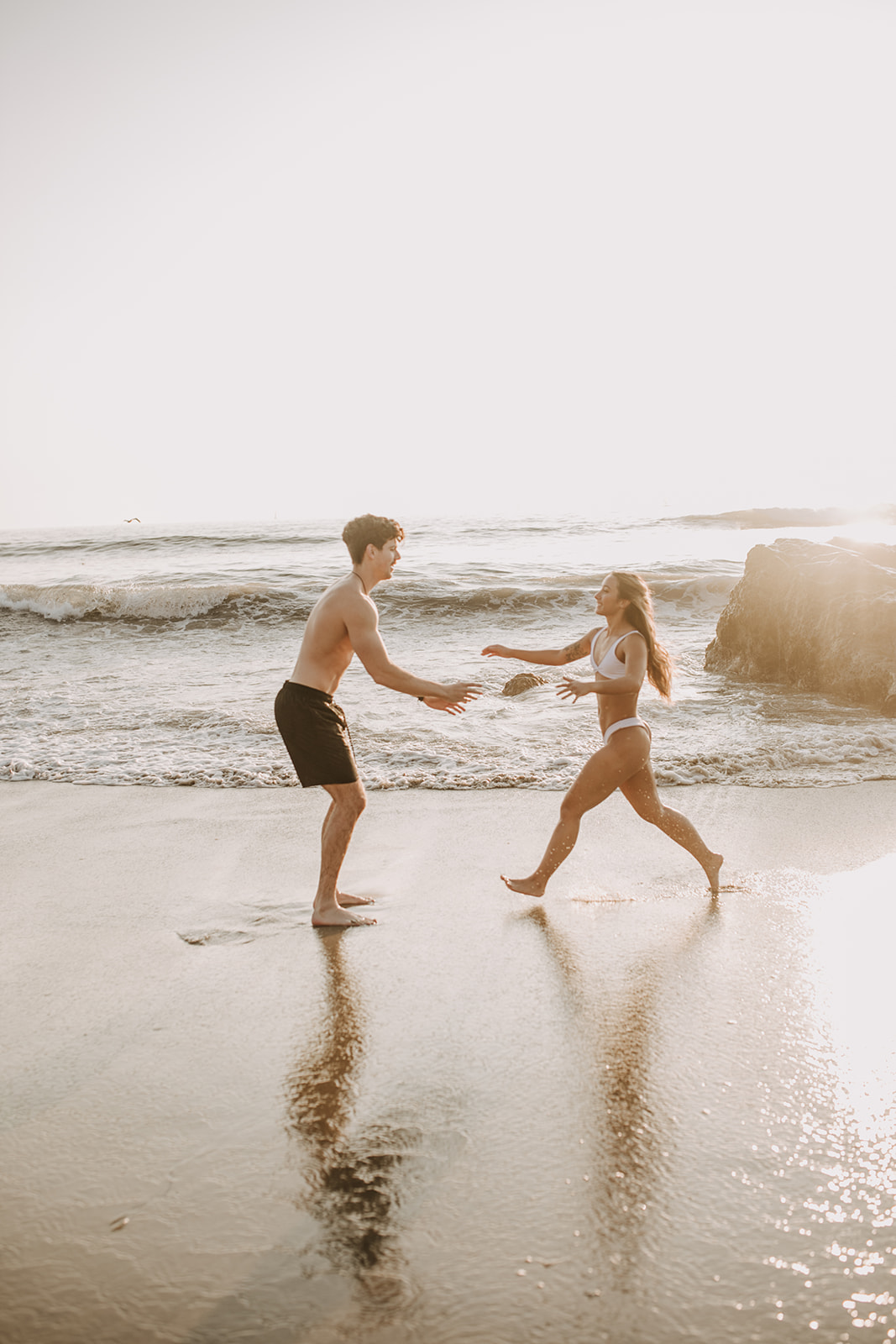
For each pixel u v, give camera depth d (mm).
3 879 4957
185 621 16172
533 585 18156
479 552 28094
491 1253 2176
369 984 3697
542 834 5609
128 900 4660
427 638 14242
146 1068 3086
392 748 7629
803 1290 2041
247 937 4199
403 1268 2133
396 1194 2400
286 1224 2295
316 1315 1990
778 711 8828
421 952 4004
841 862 4957
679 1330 1934
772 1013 3373
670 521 46531
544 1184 2432
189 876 4988
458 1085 2936
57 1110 2838
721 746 7391
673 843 5371
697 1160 2518
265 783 6805
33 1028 3383
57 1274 2129
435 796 6430
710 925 4203
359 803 4434
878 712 8703
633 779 4504
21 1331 1948
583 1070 3012
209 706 9297
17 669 12070
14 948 4102
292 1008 3512
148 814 6125
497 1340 1915
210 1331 1948
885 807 5895
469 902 4566
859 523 48656
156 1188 2447
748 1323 1950
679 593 16734
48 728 8531
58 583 20375
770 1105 2779
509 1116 2752
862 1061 3027
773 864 4965
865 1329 1931
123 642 14586
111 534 75938
